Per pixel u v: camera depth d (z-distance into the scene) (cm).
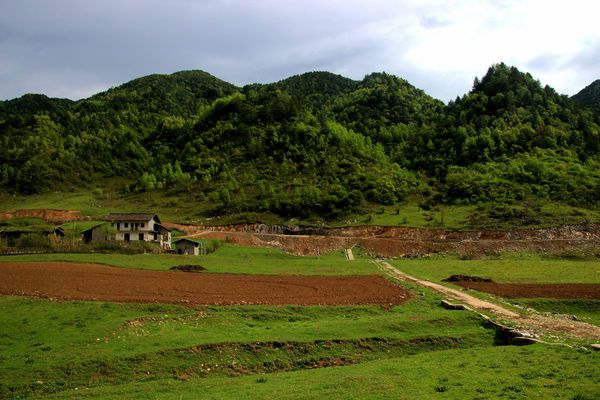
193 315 4412
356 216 15525
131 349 3384
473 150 19550
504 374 2662
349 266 8350
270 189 17462
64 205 16862
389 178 18200
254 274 6938
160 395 2706
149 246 9031
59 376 3023
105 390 2808
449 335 3856
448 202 16350
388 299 5247
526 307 5131
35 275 6056
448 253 11844
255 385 2811
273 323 4319
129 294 5147
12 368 3072
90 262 7262
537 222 13500
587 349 3172
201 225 15062
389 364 3133
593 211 14212
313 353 3534
